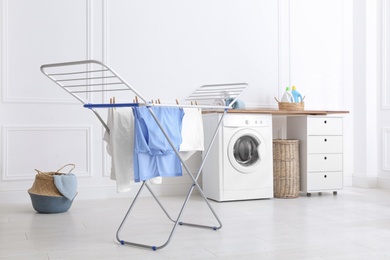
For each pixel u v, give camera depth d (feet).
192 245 8.70
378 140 17.53
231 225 10.47
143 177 8.48
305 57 17.29
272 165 14.67
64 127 14.11
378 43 17.47
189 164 15.57
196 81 15.69
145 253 8.18
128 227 10.29
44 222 10.85
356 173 17.93
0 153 13.50
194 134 9.53
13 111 13.64
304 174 15.30
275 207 12.94
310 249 8.38
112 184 14.69
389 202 13.87
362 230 9.94
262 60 16.61
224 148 13.92
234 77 16.20
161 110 8.82
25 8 13.70
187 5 15.56
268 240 9.06
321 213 11.98
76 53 14.25
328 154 15.46
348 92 17.99
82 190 14.34
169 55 15.34
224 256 7.95
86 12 14.32
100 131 14.57
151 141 8.50
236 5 16.22
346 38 17.93
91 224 10.62
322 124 15.38
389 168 16.98
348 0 17.93
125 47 14.79
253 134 14.28
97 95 14.47
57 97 14.07
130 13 14.85
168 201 14.01
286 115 16.05
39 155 13.88
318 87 17.49
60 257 7.92
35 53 13.82
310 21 17.37
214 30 15.93
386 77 17.20
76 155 14.28
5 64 13.50
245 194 14.20
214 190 14.15
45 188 11.96
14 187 13.64
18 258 7.86
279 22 16.79
